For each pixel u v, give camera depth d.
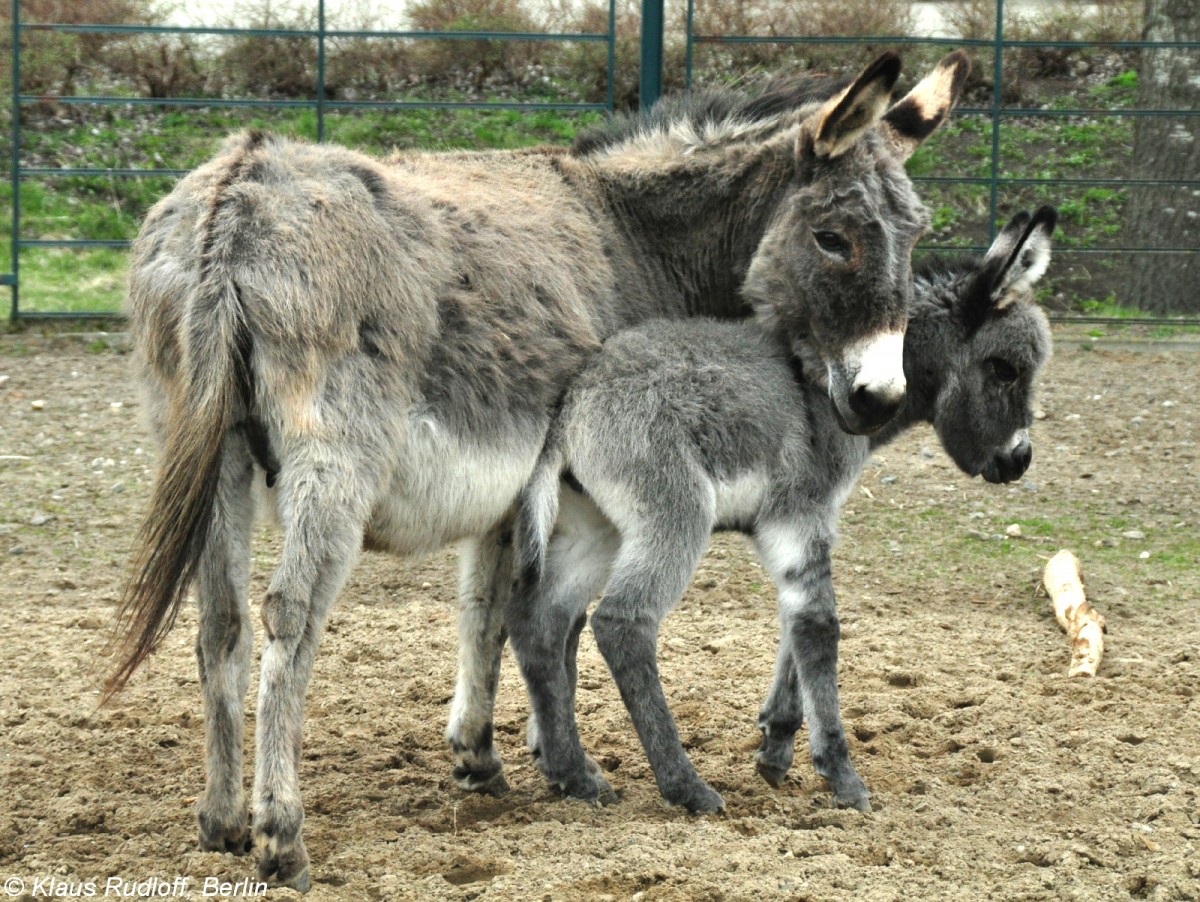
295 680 4.11
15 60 12.24
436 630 6.98
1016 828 4.70
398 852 4.43
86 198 15.18
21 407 10.64
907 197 5.01
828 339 5.02
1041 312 5.82
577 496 5.10
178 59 16.28
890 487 9.54
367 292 4.24
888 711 5.93
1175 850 4.49
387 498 4.45
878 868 4.27
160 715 5.77
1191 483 9.52
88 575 7.57
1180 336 13.37
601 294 5.19
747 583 7.78
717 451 4.94
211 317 4.07
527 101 16.25
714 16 16.09
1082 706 5.96
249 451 4.30
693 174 5.48
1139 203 14.09
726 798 5.07
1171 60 13.84
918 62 16.08
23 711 5.73
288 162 4.38
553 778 5.04
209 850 4.41
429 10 16.75
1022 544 8.45
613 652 4.84
